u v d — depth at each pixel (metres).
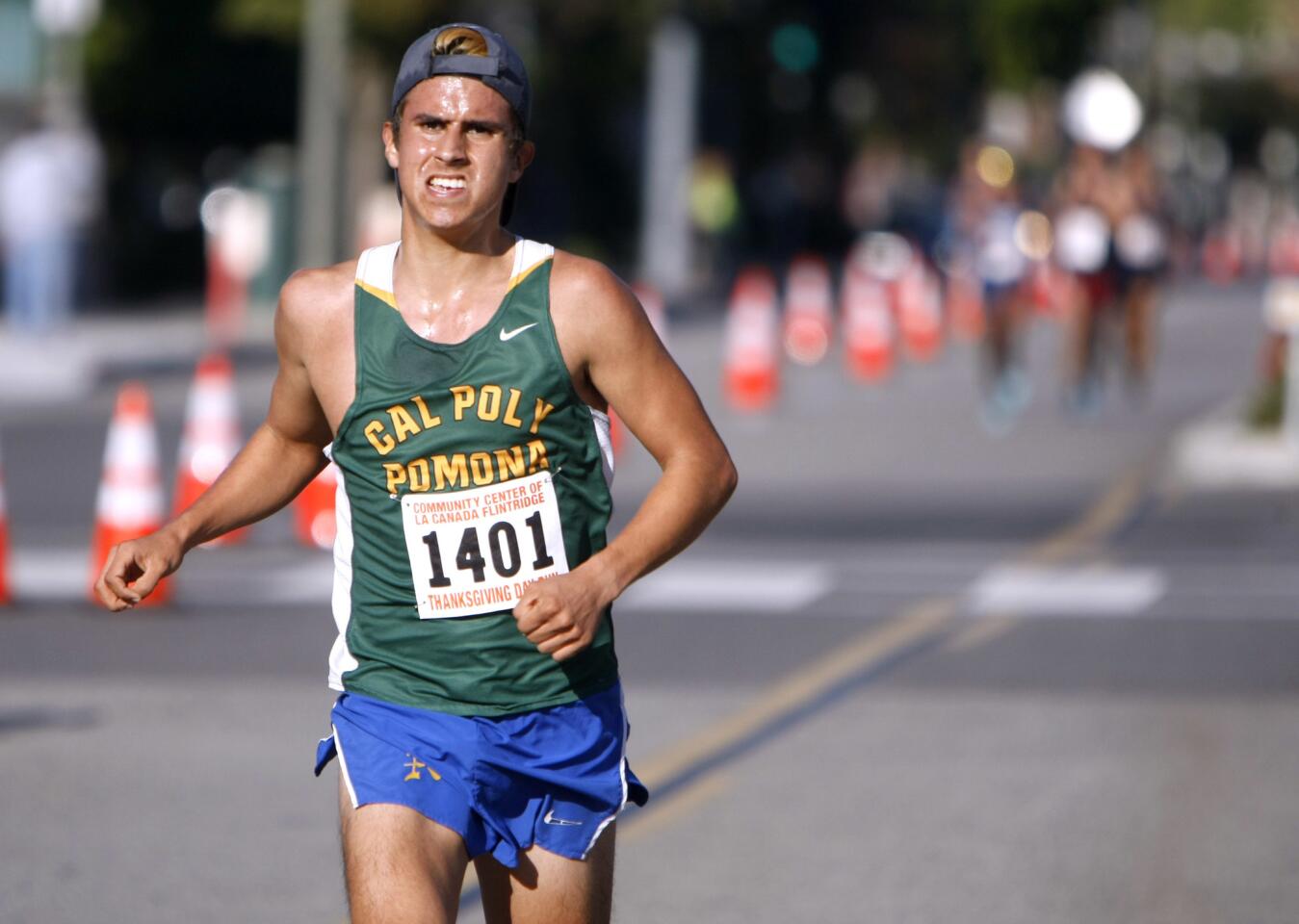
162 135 143.50
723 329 120.25
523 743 14.82
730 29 192.38
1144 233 79.06
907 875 23.56
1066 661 35.75
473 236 14.66
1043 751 29.47
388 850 14.32
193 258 138.62
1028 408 79.56
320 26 103.88
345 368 14.80
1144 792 27.23
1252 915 22.08
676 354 101.88
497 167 14.54
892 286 121.94
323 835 25.28
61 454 63.12
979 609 40.56
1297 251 183.75
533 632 14.05
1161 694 33.22
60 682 33.88
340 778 14.97
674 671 34.81
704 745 29.83
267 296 117.31
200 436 48.38
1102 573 44.75
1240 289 186.12
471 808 14.67
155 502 42.72
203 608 40.44
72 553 46.50
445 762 14.66
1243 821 25.83
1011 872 23.66
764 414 77.19
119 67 129.88
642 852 24.56
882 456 64.25
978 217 85.88
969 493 56.56
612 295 14.66
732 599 41.59
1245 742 30.00
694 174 171.12
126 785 27.55
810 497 55.59
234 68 141.12
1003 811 26.28
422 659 14.84
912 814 26.16
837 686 33.75
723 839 25.08
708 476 14.72
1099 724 31.17
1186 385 88.94
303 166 118.44
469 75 14.45
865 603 41.22
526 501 14.67
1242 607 40.81
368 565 14.95
